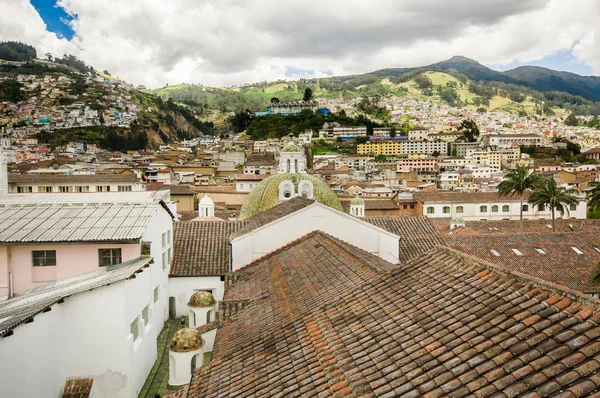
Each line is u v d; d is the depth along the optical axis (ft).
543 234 177.17
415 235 139.03
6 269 83.35
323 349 49.73
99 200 110.32
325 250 92.12
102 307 71.97
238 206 338.95
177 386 80.38
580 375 30.83
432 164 650.02
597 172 547.08
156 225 102.83
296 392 43.96
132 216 93.40
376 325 49.37
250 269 104.53
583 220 256.32
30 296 78.18
